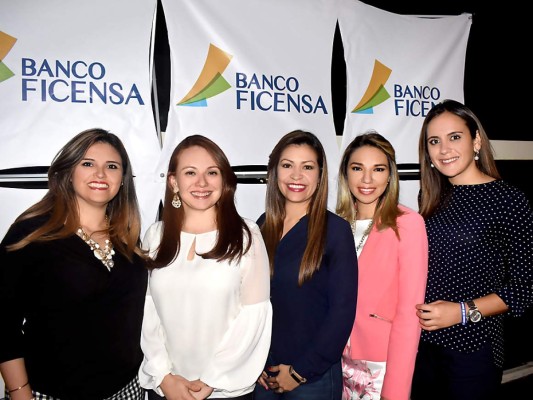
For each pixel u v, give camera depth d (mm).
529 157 2910
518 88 2844
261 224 1648
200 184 1331
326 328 1334
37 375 1188
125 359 1287
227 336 1319
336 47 2342
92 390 1223
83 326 1207
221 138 1983
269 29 2057
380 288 1459
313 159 1454
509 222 1396
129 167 1407
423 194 1641
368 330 1464
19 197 1741
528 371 2881
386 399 1369
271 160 1551
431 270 1509
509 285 1397
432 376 1534
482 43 2723
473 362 1430
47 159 1755
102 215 1368
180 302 1312
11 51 1702
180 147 1404
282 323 1432
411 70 2396
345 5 2227
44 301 1185
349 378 1539
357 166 1526
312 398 1393
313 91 2152
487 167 1539
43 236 1199
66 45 1767
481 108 2754
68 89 1773
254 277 1355
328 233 1411
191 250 1360
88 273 1223
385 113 2340
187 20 1919
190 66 1928
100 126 1817
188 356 1320
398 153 2383
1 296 1155
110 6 1819
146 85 1878
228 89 1987
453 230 1466
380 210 1510
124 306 1287
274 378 1422
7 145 1711
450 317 1372
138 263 1366
